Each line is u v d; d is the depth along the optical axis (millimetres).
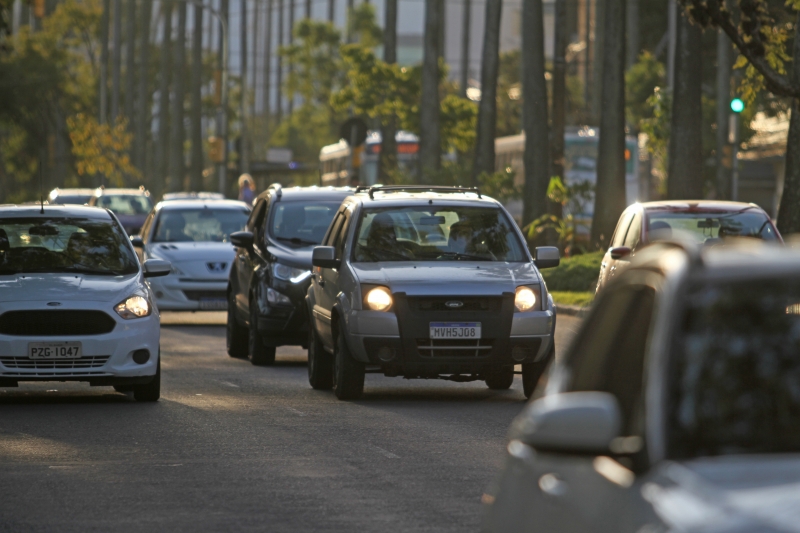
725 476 11953
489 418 41438
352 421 40719
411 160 194125
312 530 25531
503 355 44594
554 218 115000
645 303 15180
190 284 79562
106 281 46625
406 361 44344
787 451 12852
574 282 99688
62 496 29078
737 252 14219
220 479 31000
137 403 45594
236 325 63281
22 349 44031
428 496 28828
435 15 146750
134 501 28484
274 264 58844
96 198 137875
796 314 13602
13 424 40312
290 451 35000
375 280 44875
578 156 169375
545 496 14359
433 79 146750
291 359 63156
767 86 69875
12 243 48812
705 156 160375
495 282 44844
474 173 136500
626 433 13906
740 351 13375
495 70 135875
